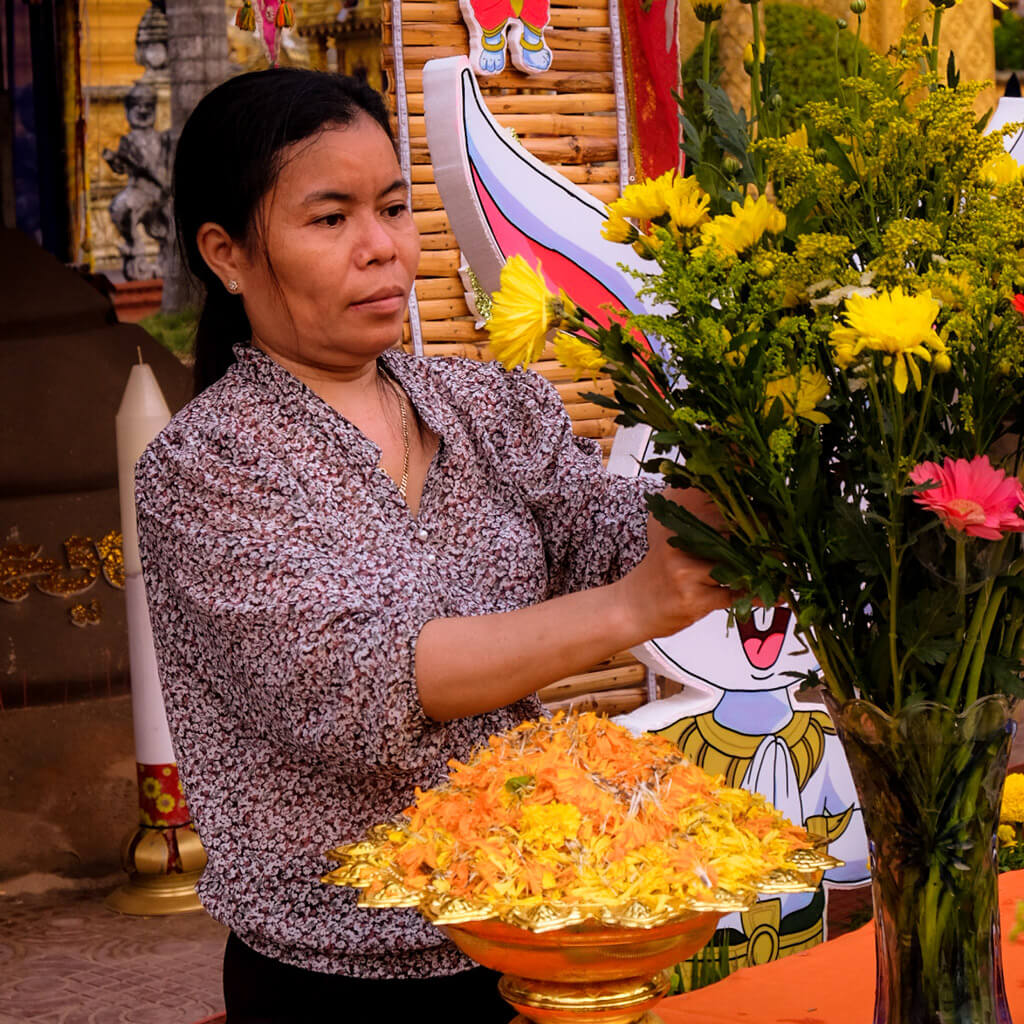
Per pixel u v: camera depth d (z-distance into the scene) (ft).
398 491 5.05
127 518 13.66
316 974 4.99
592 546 5.50
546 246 7.48
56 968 12.46
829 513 3.68
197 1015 11.44
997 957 4.01
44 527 19.71
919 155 3.69
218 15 26.68
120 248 27.14
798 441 3.79
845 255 3.63
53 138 26.71
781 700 8.41
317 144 4.82
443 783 5.01
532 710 5.40
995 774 3.86
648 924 3.55
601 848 3.81
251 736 4.96
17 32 26.32
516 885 3.74
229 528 4.74
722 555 3.90
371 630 4.40
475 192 7.19
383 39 9.09
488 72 9.31
